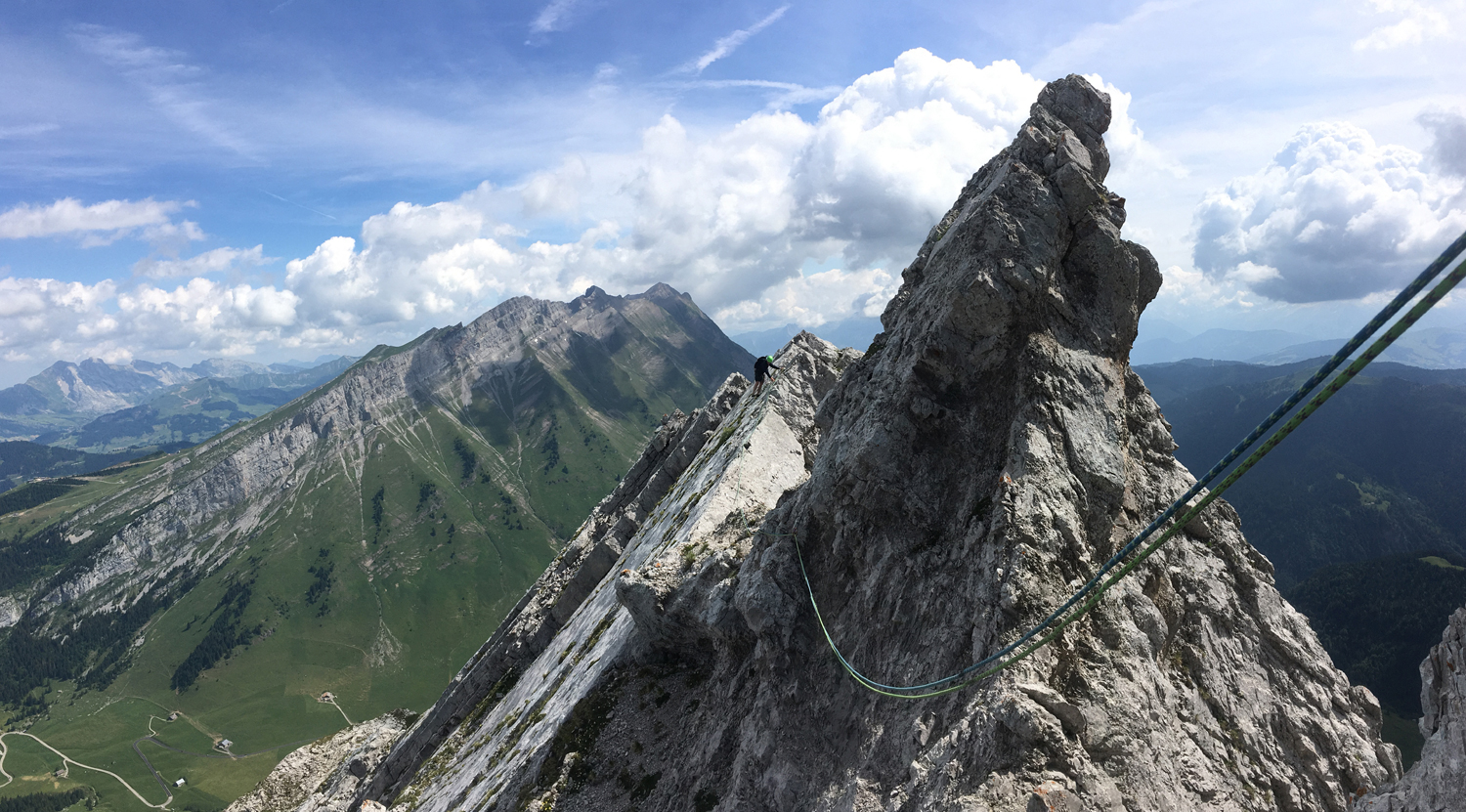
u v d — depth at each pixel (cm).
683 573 4934
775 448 6538
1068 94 3484
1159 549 2802
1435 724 1625
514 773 4828
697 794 3522
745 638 3894
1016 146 3425
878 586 3084
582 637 6525
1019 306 3033
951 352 3094
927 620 2803
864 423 3322
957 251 3206
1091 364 3019
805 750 3017
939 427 3130
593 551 8600
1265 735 2458
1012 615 2464
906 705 2655
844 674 3059
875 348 3791
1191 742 2361
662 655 4859
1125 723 2286
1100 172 3419
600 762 4400
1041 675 2342
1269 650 2683
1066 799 2033
